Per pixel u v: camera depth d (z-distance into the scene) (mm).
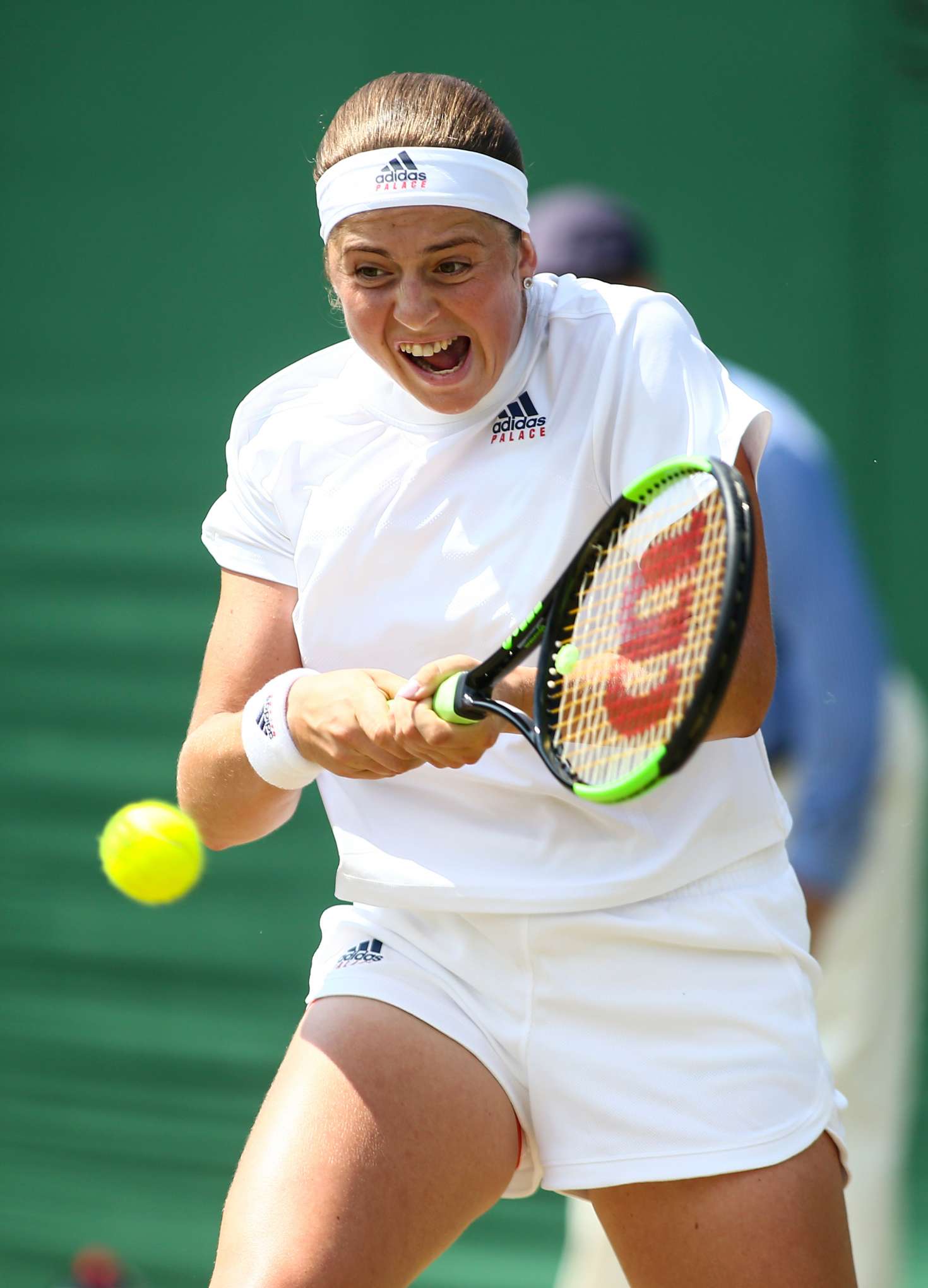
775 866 8922
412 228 7934
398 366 8367
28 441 25969
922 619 21922
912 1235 15180
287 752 8508
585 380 8406
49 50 26688
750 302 23031
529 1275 15227
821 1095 8680
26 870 21906
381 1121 8352
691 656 7090
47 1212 16609
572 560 7699
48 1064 19047
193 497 25156
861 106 22672
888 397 22516
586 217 12336
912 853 12852
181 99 25969
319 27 25188
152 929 21016
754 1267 8352
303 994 19875
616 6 23703
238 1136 17750
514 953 8680
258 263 25500
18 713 23781
